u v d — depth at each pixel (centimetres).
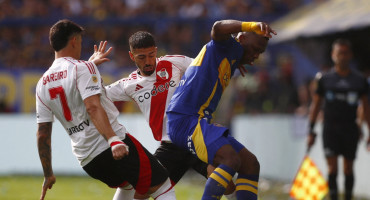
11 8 6288
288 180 4488
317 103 3080
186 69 2066
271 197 3638
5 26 6219
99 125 1698
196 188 4191
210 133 1759
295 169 4394
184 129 1795
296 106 5112
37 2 6312
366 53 4384
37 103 1834
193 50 5881
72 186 4219
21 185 4194
